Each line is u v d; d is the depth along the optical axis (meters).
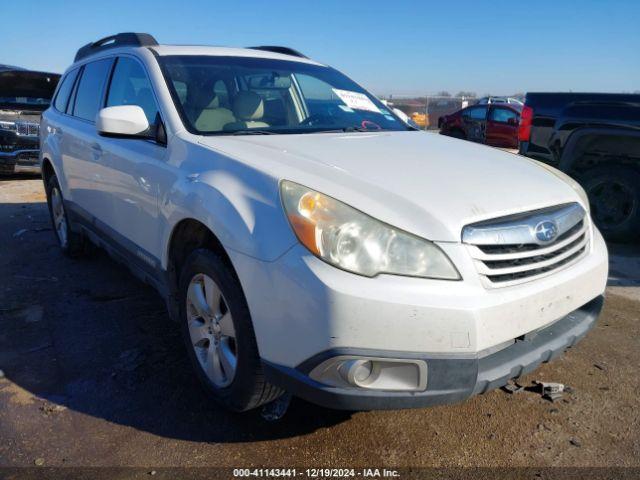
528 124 6.15
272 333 2.17
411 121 4.11
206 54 3.63
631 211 5.63
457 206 2.24
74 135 4.34
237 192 2.38
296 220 2.12
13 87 9.75
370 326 1.99
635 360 3.27
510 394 2.92
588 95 5.64
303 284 2.04
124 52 3.86
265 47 4.49
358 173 2.41
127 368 3.13
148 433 2.56
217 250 2.62
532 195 2.51
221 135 3.01
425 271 2.07
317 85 3.87
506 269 2.21
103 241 4.04
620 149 5.62
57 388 2.93
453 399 2.10
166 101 3.14
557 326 2.58
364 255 2.04
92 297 4.20
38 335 3.55
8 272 4.77
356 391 2.06
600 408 2.78
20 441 2.49
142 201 3.17
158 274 3.12
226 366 2.55
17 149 9.65
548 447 2.48
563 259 2.50
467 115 17.91
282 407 2.57
